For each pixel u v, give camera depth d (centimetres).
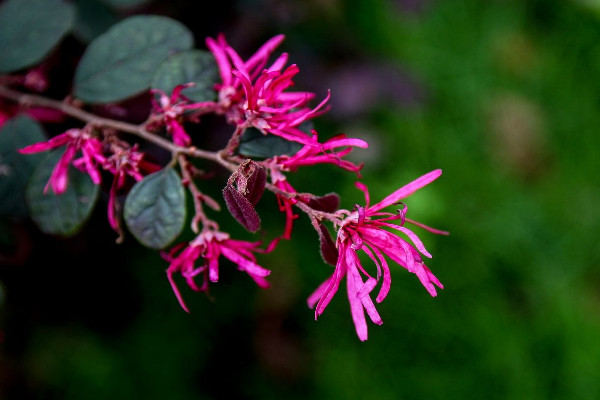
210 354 51
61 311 49
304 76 48
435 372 51
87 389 50
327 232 35
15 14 39
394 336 51
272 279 52
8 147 39
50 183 37
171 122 36
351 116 49
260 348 51
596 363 51
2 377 49
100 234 47
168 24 38
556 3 63
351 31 52
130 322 50
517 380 51
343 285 52
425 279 34
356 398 51
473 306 52
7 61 39
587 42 62
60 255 46
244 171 34
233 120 36
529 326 52
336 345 51
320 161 35
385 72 50
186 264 36
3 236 40
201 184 50
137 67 38
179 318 51
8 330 49
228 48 36
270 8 47
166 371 50
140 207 36
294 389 51
